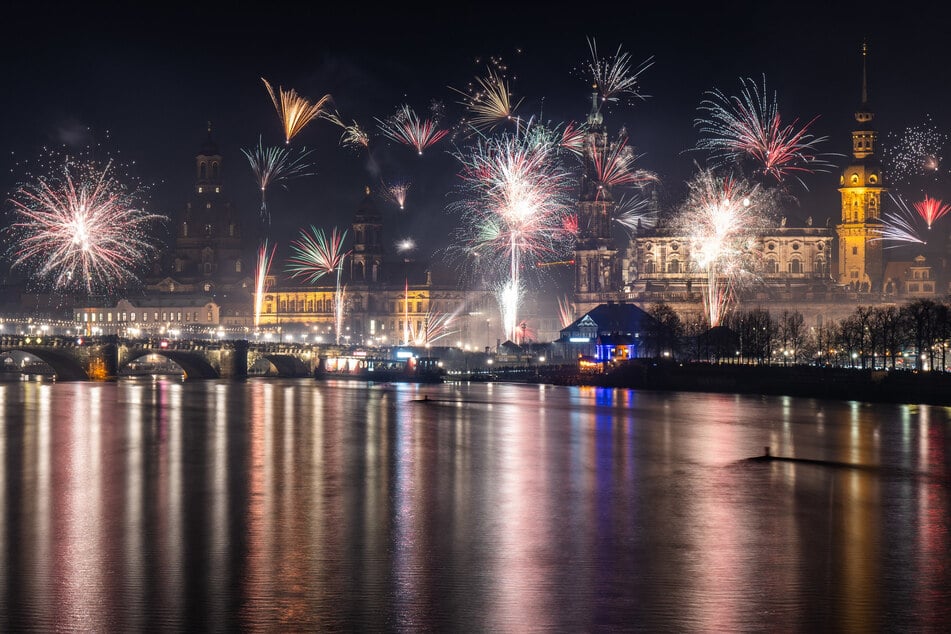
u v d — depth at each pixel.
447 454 132.25
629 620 65.25
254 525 89.06
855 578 74.00
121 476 113.44
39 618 65.19
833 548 82.25
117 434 150.25
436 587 71.56
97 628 63.66
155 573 74.50
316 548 81.38
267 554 79.50
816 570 76.00
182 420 171.25
